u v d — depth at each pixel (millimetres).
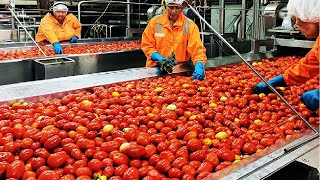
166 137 2113
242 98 2885
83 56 5027
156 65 4035
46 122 2201
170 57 3842
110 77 3400
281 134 2172
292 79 2910
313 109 2494
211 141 2082
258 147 2018
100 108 2578
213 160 1822
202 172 1713
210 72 3922
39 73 4164
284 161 1725
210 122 2385
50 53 5418
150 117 2383
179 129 2168
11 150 1849
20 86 2900
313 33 2238
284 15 5430
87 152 1862
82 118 2273
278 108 2695
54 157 1734
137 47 6367
